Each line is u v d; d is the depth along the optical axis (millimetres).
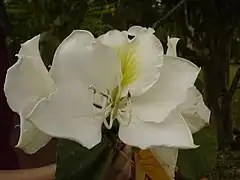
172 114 206
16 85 209
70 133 194
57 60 201
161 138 202
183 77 219
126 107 215
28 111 209
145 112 213
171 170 228
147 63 219
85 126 199
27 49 215
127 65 221
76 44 206
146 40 224
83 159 228
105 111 209
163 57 219
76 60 203
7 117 474
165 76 219
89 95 203
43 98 199
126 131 208
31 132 210
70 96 198
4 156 478
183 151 271
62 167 226
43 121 191
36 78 212
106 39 223
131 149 251
